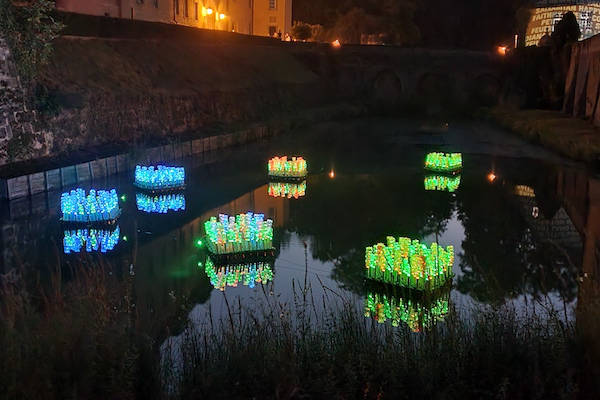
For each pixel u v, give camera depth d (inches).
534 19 2191.2
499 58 1942.7
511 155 1051.9
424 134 1384.1
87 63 1019.3
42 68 865.5
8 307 216.5
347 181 829.8
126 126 989.2
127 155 865.5
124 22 1245.1
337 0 2719.0
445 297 392.8
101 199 582.9
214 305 376.2
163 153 960.9
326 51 2028.8
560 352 201.9
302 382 199.9
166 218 617.0
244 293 404.2
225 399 194.1
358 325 263.3
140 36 1299.2
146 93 1084.5
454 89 2004.2
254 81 1576.0
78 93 910.4
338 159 1018.1
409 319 349.7
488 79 2058.3
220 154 1055.6
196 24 1893.5
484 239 544.7
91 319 206.1
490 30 2731.3
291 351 217.5
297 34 2482.8
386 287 408.5
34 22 799.1
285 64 1860.2
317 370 206.8
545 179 829.8
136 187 758.5
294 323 335.3
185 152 1023.0
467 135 1355.8
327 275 446.0
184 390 206.5
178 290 403.5
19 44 788.0
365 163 977.5
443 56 2000.5
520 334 227.8
